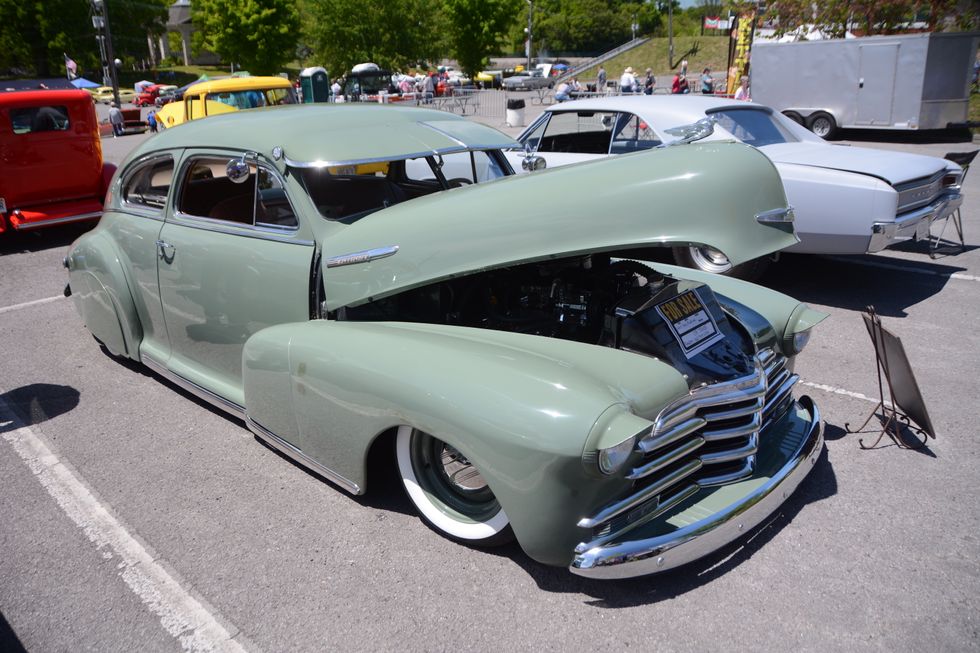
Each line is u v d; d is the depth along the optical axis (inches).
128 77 2167.8
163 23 2485.2
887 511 119.4
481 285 125.0
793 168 223.6
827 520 117.3
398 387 101.7
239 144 139.5
